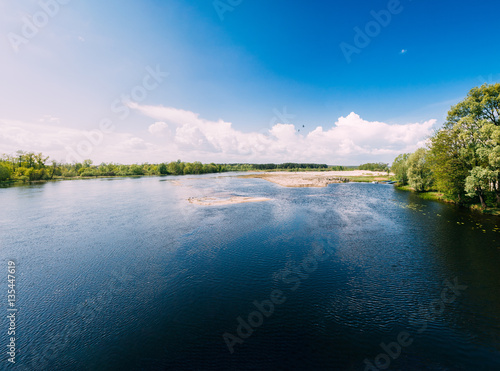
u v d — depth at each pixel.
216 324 13.30
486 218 32.12
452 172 37.09
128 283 17.89
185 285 17.50
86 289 17.22
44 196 59.81
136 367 10.61
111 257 22.59
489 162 29.77
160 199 54.50
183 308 14.83
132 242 26.42
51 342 12.27
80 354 11.44
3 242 26.84
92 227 32.22
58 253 23.64
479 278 17.39
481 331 12.33
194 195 60.50
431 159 41.50
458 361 10.56
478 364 10.38
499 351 11.05
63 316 14.30
